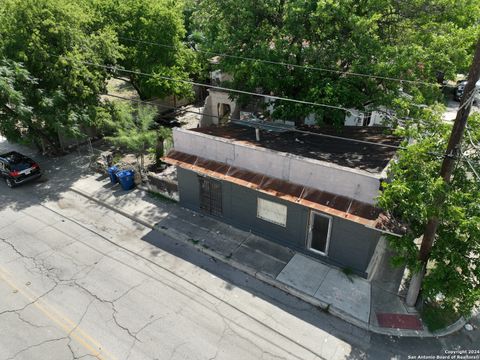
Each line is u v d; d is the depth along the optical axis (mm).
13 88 16672
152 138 17625
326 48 14828
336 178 11250
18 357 9570
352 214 10781
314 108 14156
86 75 18703
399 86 14109
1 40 17562
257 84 14891
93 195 17516
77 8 19531
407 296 10867
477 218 8148
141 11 23156
